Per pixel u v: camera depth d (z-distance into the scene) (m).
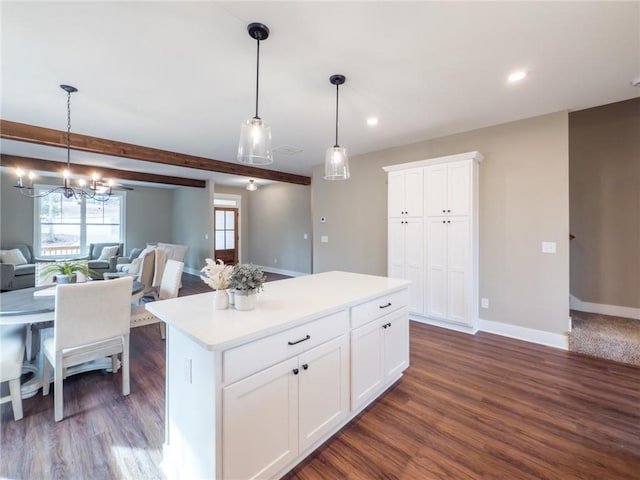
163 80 2.43
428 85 2.51
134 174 6.20
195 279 7.16
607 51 2.04
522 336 3.34
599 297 3.72
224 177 6.97
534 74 2.34
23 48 1.98
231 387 1.29
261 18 1.71
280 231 8.05
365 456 1.68
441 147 3.89
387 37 1.88
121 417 2.00
